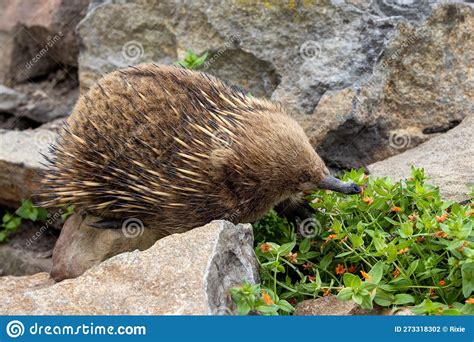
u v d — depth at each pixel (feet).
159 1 5.45
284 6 5.19
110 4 5.56
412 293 3.85
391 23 5.08
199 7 5.34
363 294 3.61
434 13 5.10
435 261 3.77
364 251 3.87
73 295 3.63
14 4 6.26
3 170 5.16
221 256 3.69
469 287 3.66
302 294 3.92
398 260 3.80
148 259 3.70
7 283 4.33
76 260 4.31
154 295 3.59
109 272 3.71
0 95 5.93
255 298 3.62
